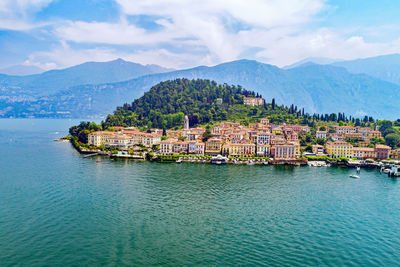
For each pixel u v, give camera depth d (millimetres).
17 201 141625
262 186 179375
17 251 97938
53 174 195375
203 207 139750
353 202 151875
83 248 100688
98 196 151250
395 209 142375
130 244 103812
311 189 174750
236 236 110750
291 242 106812
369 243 107375
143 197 151875
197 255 97125
